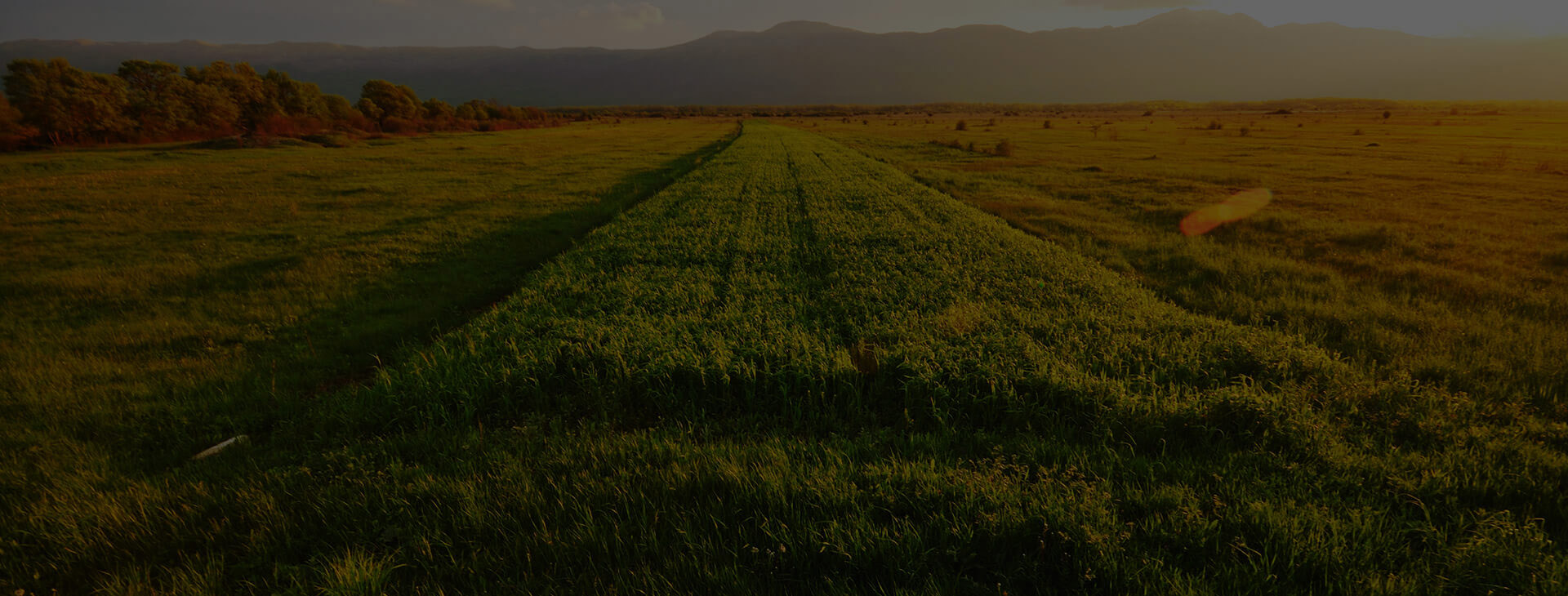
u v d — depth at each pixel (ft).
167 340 27.12
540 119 458.09
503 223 60.49
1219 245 45.44
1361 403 17.10
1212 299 31.12
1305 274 35.50
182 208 68.80
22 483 14.93
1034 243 43.60
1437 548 11.04
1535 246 43.29
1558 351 21.97
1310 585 9.95
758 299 29.45
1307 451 14.42
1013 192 81.25
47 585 11.13
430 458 15.42
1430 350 22.41
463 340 24.23
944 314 25.79
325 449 16.29
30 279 37.40
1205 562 10.65
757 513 12.10
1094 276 33.22
